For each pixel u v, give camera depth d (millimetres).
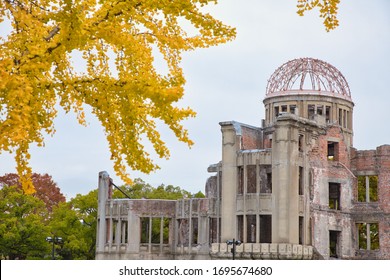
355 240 78062
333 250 85312
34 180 129250
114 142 19188
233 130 71562
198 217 76938
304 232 69000
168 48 19516
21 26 17062
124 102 17922
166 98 17141
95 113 19156
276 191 67562
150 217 80938
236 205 69812
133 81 17594
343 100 81062
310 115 81188
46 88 18094
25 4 17188
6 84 15180
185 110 18234
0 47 16781
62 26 16672
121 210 82125
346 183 77875
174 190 116812
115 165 19484
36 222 82812
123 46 18641
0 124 15328
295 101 80625
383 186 77688
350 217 78125
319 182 73875
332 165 76250
